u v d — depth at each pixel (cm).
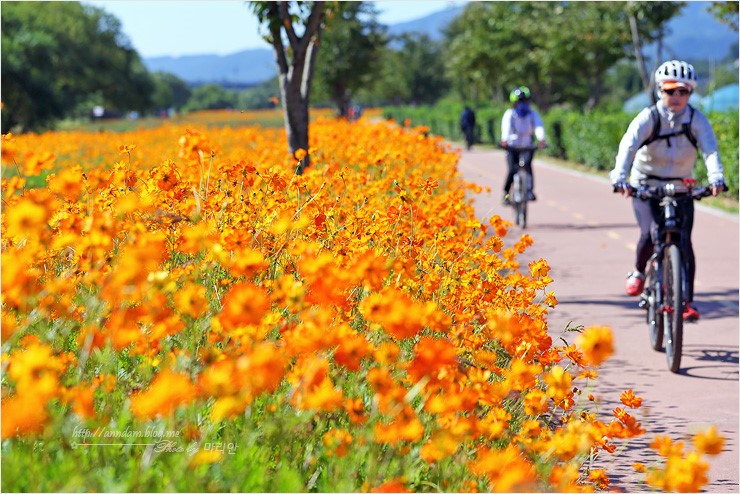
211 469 334
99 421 346
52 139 3078
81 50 10675
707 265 1223
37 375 283
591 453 440
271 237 532
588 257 1280
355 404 351
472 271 535
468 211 797
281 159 1305
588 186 2408
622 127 2775
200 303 363
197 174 725
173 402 299
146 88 12188
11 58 7225
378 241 572
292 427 355
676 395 673
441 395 376
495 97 7025
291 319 419
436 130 6531
